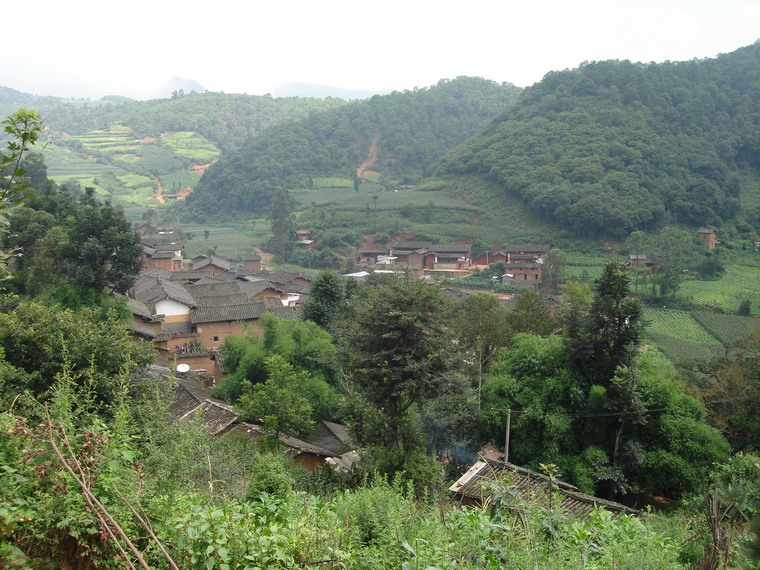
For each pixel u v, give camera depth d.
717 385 24.45
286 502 7.66
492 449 24.45
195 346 37.84
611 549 6.87
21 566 4.48
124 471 5.53
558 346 21.61
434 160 164.88
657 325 59.88
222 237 110.19
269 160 144.62
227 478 11.83
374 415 18.64
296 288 62.00
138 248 34.03
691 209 93.62
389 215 106.81
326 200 125.19
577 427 20.27
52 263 32.19
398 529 7.27
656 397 19.55
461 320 32.38
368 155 166.62
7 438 5.20
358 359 17.91
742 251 87.38
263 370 28.89
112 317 17.14
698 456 18.69
